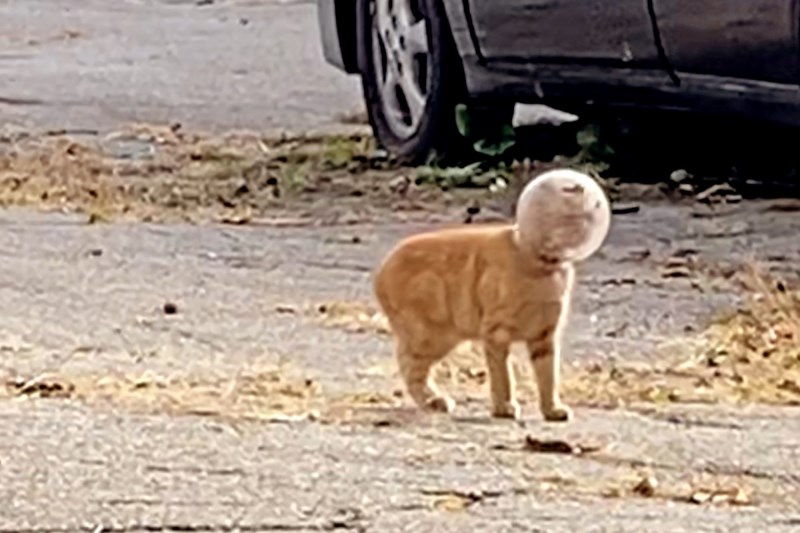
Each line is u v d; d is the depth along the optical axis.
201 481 6.14
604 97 12.03
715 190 11.96
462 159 13.18
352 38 14.34
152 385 7.50
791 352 8.08
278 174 13.09
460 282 6.87
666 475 6.27
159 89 18.56
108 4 29.48
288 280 9.73
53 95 18.00
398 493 6.04
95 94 18.12
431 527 5.73
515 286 6.74
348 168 13.30
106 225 11.30
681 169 12.65
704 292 9.30
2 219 11.47
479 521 5.78
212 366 7.87
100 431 6.72
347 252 10.48
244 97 17.88
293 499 5.98
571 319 8.76
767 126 11.35
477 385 7.42
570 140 13.66
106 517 5.82
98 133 15.38
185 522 5.78
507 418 6.90
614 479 6.22
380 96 13.62
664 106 11.62
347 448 6.52
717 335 8.40
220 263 10.17
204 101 17.58
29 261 10.18
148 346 8.26
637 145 12.96
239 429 6.76
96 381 7.56
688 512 5.90
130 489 6.07
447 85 13.01
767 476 6.28
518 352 7.41
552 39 12.03
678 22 11.07
